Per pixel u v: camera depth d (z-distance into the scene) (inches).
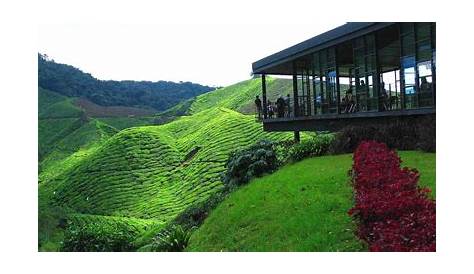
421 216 363.3
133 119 4633.4
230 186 849.5
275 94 3580.2
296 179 648.4
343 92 1181.1
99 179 2746.1
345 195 525.0
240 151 909.2
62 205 2598.4
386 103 809.5
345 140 800.9
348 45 956.0
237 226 566.9
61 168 3422.7
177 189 2425.0
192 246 590.2
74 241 851.4
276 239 481.1
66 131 4205.2
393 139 727.7
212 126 3011.8
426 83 708.7
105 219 1491.1
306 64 1135.6
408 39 748.0
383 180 461.1
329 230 449.7
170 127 3440.0
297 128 1088.2
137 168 2795.3
